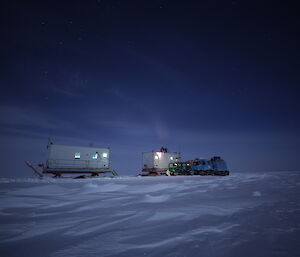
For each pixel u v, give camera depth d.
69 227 3.19
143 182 13.05
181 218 3.64
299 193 6.96
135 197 6.45
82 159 23.19
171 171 28.56
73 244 2.48
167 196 6.53
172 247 2.31
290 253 2.10
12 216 3.97
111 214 4.07
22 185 10.85
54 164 21.53
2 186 10.20
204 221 3.41
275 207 4.51
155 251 2.21
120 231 2.96
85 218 3.77
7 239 2.68
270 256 2.03
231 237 2.60
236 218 3.58
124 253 2.18
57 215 4.03
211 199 5.82
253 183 11.51
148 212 4.18
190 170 26.84
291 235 2.65
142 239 2.60
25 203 5.41
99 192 7.90
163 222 3.40
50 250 2.30
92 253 2.20
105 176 24.39
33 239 2.67
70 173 22.16
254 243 2.39
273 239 2.51
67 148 22.50
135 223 3.38
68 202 5.54
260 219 3.48
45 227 3.20
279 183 11.41
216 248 2.26
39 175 20.80
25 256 2.15
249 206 4.67
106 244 2.46
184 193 7.30
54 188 8.80
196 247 2.30
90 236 2.76
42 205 5.12
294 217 3.61
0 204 5.29
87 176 23.56
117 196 6.72
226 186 9.79
